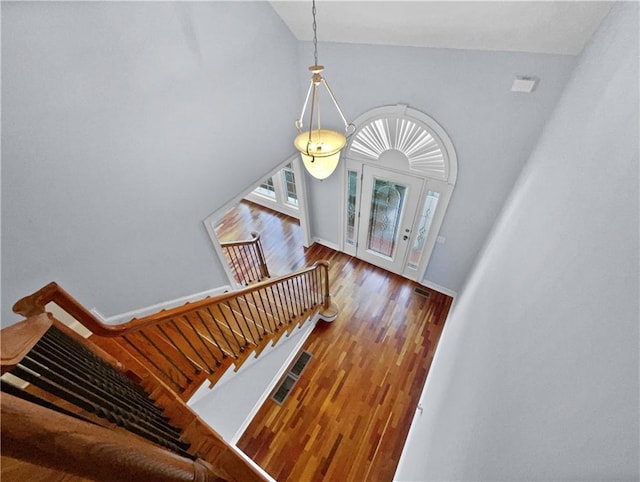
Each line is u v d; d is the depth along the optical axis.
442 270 4.27
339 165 4.12
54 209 1.88
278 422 3.07
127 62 1.98
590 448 0.52
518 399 0.91
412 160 3.53
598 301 0.67
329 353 3.69
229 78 2.72
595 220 0.84
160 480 0.84
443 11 2.26
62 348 1.12
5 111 1.56
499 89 2.61
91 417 1.02
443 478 1.33
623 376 0.50
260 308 3.54
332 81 3.40
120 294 2.46
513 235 1.89
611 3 1.67
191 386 2.18
